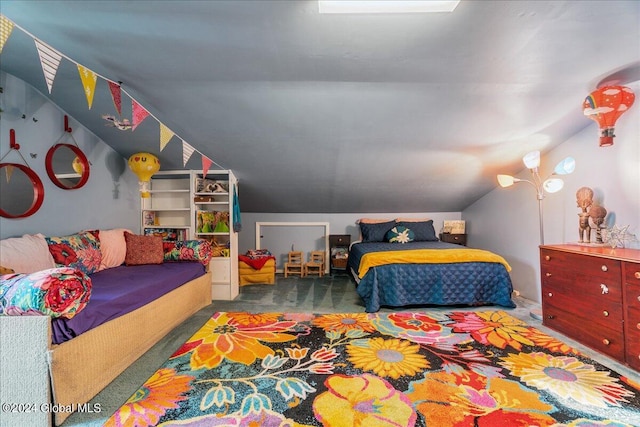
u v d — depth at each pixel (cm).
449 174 373
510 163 345
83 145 283
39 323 140
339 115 260
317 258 487
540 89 226
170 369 192
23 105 227
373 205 464
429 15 152
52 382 142
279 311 305
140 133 294
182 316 274
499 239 403
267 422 143
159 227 370
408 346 224
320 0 141
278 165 350
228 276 350
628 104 211
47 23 160
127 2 144
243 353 213
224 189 387
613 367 191
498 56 187
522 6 147
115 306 188
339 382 176
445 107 249
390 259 316
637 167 229
